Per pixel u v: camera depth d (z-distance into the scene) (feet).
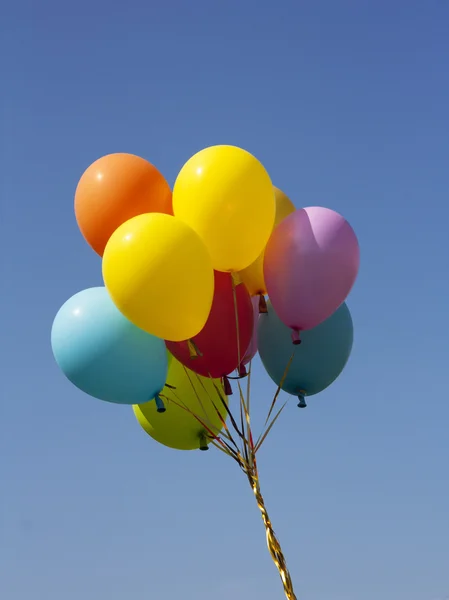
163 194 24.90
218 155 23.79
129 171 24.76
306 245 24.16
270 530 24.00
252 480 24.64
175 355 25.26
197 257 22.70
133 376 24.56
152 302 22.53
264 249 25.04
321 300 24.29
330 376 26.45
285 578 23.57
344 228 24.61
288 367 25.88
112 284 22.85
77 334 24.48
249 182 23.49
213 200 23.20
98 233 24.76
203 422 26.37
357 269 24.88
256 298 27.09
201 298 22.84
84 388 25.05
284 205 26.58
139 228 22.74
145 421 27.04
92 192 24.76
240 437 25.02
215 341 24.50
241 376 25.98
